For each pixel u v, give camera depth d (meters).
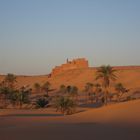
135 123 29.81
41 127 30.75
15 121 37.88
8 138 24.66
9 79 102.06
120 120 32.16
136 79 152.50
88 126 30.17
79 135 25.16
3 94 89.81
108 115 35.59
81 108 76.44
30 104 93.31
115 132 25.80
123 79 155.88
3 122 36.94
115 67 186.25
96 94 113.50
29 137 24.92
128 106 38.03
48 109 78.50
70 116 40.78
